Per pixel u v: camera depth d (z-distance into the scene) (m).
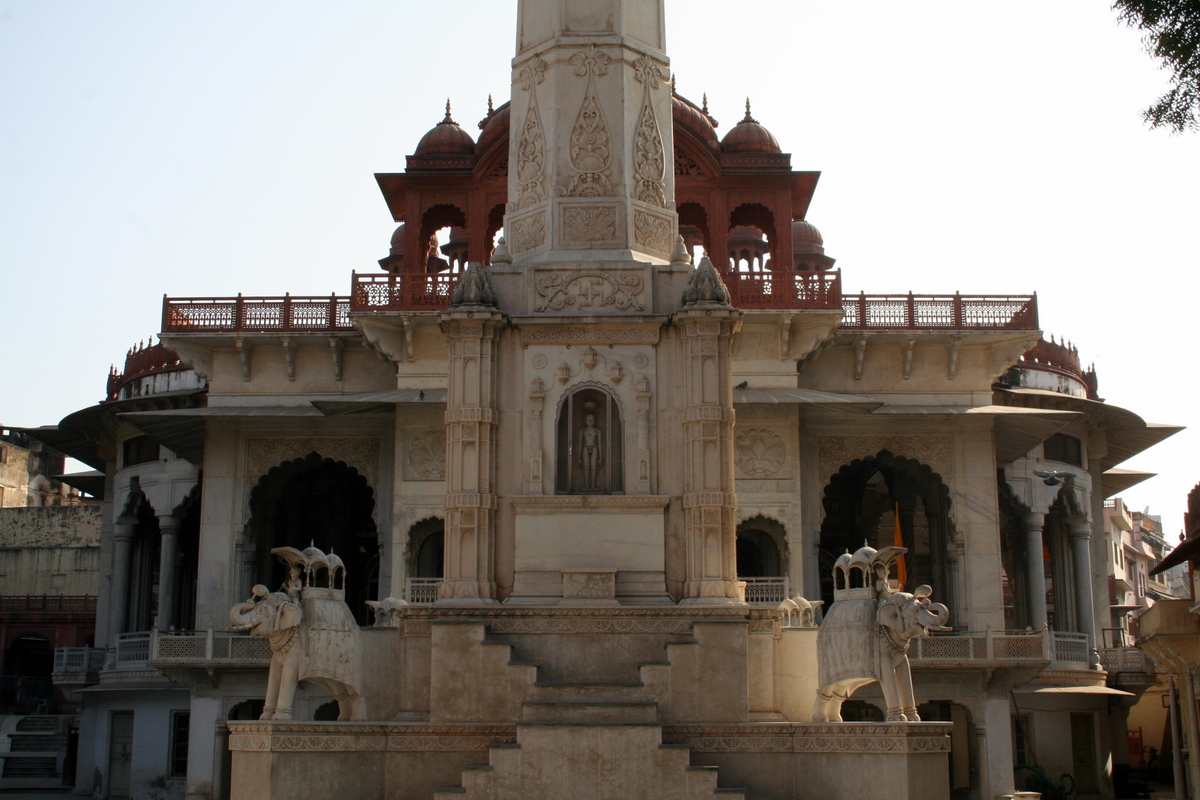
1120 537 70.00
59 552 63.38
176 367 39.59
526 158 20.83
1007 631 34.38
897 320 35.22
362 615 40.44
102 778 38.00
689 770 16.84
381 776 17.47
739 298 33.94
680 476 19.08
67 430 43.19
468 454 18.98
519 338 19.48
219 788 33.00
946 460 34.72
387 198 37.75
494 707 17.77
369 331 33.88
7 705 56.56
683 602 18.39
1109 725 38.88
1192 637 28.48
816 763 17.25
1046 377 39.28
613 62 20.55
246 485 34.94
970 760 32.97
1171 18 15.09
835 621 17.94
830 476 34.59
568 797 16.83
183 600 41.44
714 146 35.81
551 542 18.81
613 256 19.83
